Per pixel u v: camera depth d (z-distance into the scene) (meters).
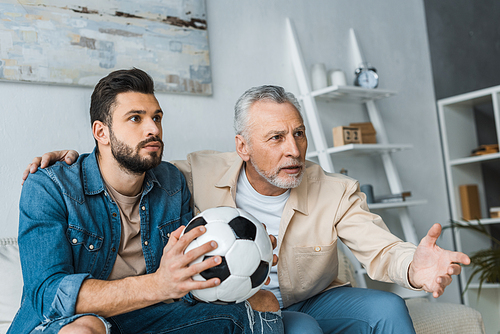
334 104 2.66
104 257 1.22
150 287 0.98
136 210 1.32
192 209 1.53
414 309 1.82
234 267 0.96
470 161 2.91
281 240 1.49
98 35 1.86
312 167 1.65
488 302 2.94
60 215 1.16
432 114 3.17
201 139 2.12
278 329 1.15
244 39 2.33
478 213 3.02
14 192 1.66
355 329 1.36
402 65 3.05
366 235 1.45
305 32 2.58
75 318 0.96
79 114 1.82
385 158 2.70
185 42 2.09
